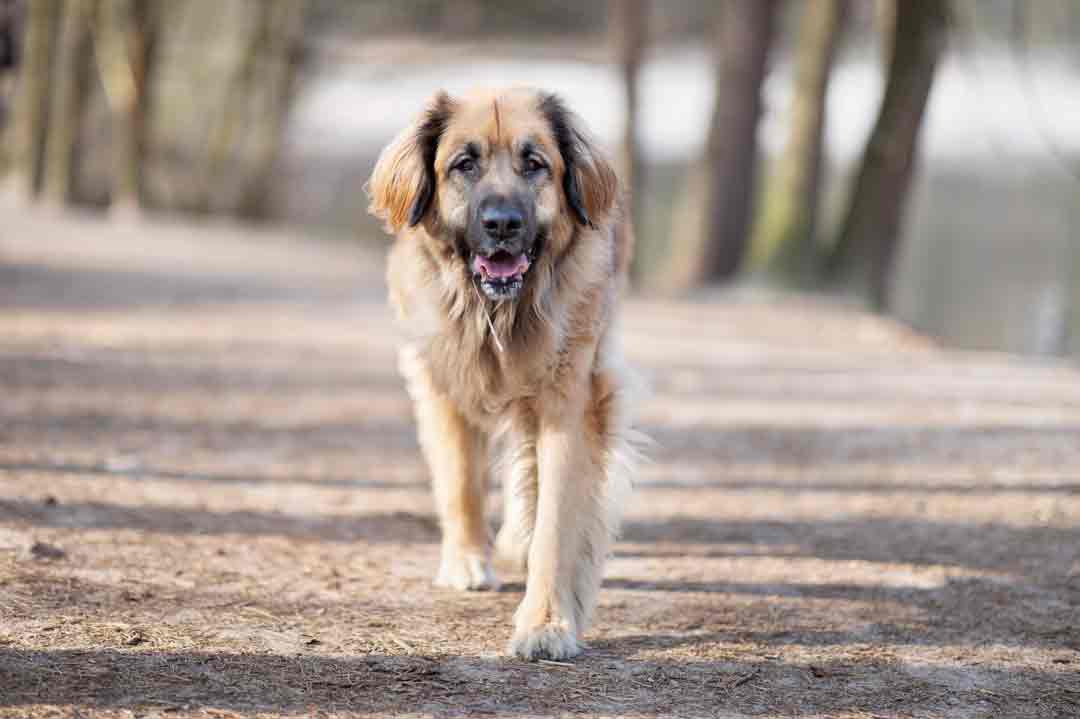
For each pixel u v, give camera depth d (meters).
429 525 8.46
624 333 18.09
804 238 24.72
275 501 8.73
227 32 40.94
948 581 7.30
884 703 5.52
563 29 55.66
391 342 16.58
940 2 22.86
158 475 9.09
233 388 12.84
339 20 49.84
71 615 6.04
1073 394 13.16
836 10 24.64
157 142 40.62
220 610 6.34
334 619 6.37
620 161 28.36
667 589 7.18
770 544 8.13
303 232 40.00
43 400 11.29
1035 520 8.49
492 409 6.82
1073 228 34.75
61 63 35.34
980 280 30.20
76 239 27.36
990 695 5.64
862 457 10.53
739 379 14.41
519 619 6.18
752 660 6.03
